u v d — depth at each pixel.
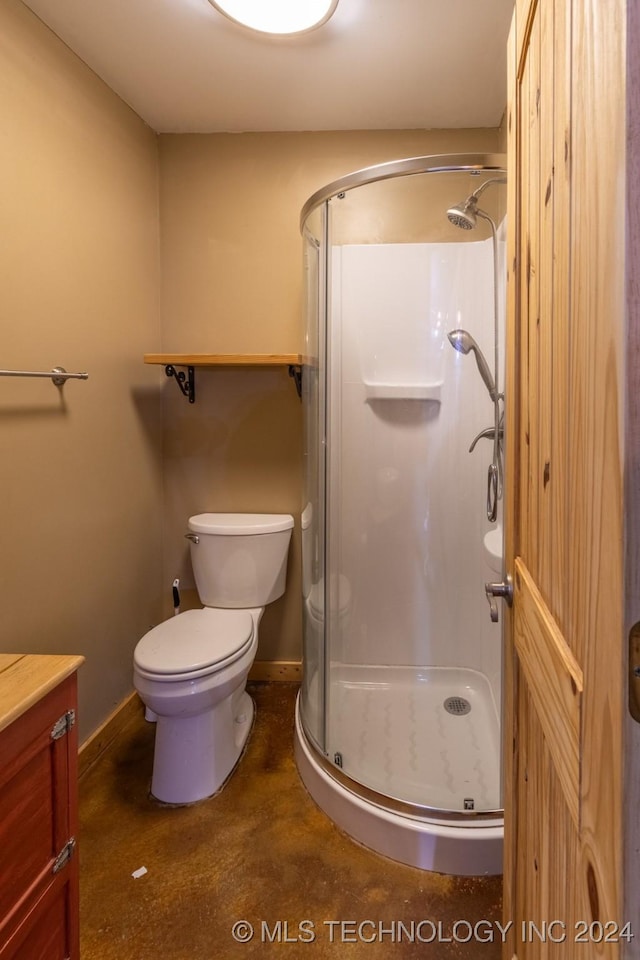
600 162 0.41
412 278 1.80
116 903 1.21
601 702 0.42
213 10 1.40
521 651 0.81
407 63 1.62
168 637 1.63
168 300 2.12
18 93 1.34
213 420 2.17
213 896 1.23
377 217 1.73
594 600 0.44
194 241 2.10
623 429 0.37
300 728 1.71
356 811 1.39
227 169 2.07
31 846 0.81
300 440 2.14
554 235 0.59
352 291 1.83
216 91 1.78
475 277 1.74
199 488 2.19
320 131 2.03
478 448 1.82
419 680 1.91
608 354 0.40
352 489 1.91
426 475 1.89
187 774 1.53
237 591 1.99
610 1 0.38
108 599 1.80
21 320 1.36
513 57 0.82
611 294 0.39
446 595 1.89
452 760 1.54
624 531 0.37
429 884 1.26
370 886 1.26
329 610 1.83
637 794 0.38
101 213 1.71
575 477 0.51
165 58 1.60
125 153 1.86
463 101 1.83
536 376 0.70
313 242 1.74
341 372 1.88
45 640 1.48
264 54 1.58
